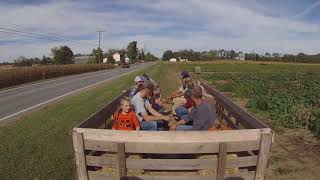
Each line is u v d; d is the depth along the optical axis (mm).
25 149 8711
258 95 20828
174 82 32969
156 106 11727
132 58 189625
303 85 28953
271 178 6996
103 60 143000
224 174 5105
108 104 8734
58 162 7652
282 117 13062
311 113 13031
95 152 5539
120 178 5141
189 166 5133
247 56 158625
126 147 5082
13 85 35688
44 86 33250
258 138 5094
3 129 11367
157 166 5137
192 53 177625
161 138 5039
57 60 116750
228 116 10102
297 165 7754
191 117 8320
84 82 38000
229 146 5047
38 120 13000
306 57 137750
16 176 6766
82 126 5543
